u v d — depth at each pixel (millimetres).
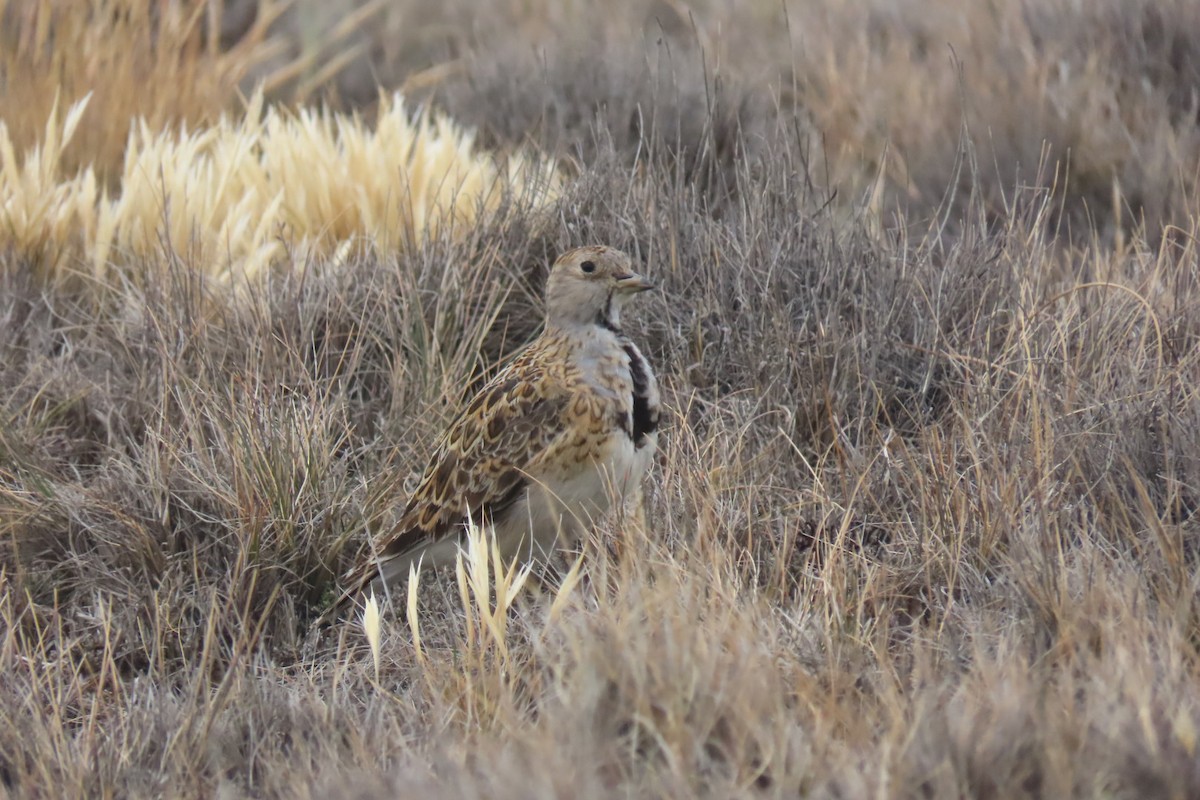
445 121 22359
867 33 25172
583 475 12430
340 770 9852
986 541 11922
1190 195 18750
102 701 11859
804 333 15102
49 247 18578
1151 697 9039
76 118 20422
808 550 12344
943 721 9016
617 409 12352
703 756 8938
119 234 18641
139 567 13617
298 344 16219
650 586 11227
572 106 22484
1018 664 9680
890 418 14633
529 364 12727
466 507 12609
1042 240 15898
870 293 15656
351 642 12773
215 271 17859
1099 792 8305
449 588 13305
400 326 16406
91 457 15672
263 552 13359
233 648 12008
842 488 13039
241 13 28719
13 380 16359
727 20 25734
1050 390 13492
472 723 10305
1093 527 11727
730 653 9969
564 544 12922
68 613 13266
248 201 19266
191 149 20156
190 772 10094
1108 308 14539
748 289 15727
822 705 9625
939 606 11320
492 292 16203
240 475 13539
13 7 25016
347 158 20031
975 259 15773
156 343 15930
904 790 8539
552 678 10695
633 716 9344
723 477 13078
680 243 16625
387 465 14531
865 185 20844
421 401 15305
